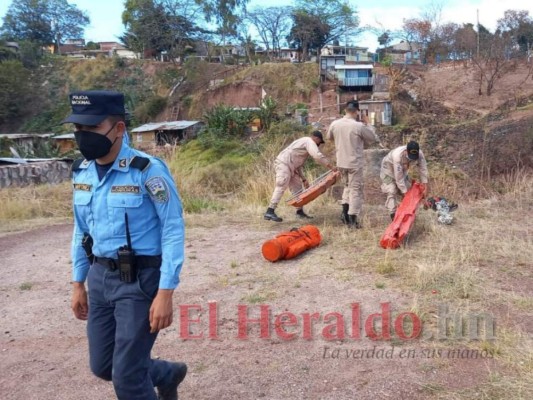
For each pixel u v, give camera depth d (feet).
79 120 8.05
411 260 18.95
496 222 24.44
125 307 8.35
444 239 21.43
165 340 13.94
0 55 198.59
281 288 17.20
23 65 194.90
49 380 12.22
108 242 8.42
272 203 26.68
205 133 104.53
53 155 135.33
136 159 8.38
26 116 181.98
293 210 29.19
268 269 19.26
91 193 8.52
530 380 10.87
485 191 31.94
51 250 24.58
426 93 106.32
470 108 96.94
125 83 182.70
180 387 11.53
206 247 23.04
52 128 170.91
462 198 31.35
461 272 17.37
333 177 25.12
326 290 16.71
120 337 8.30
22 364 13.10
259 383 11.53
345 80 125.08
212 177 44.27
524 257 18.78
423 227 23.35
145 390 8.46
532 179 32.55
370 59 156.25
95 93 8.17
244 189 36.50
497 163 37.68
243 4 198.29
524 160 37.27
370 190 31.76
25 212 34.73
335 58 134.21
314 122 111.75
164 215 8.32
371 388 11.04
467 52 131.75
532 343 12.44
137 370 8.32
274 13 198.59
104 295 8.59
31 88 187.01
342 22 197.06
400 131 67.10
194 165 48.26
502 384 10.80
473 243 20.81
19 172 64.28
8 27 254.27
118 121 8.32
